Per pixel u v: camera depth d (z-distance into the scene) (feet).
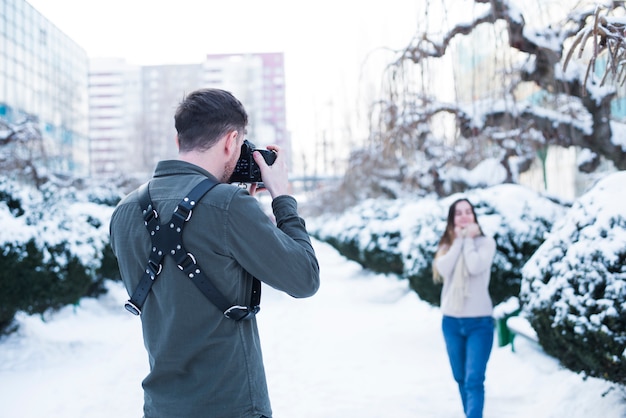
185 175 5.51
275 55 393.91
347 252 48.62
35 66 144.97
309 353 21.84
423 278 22.04
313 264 5.54
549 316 12.56
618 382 11.75
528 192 22.00
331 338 24.40
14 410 15.11
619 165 22.27
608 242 11.68
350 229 47.44
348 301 35.45
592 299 11.47
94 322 28.48
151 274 5.28
